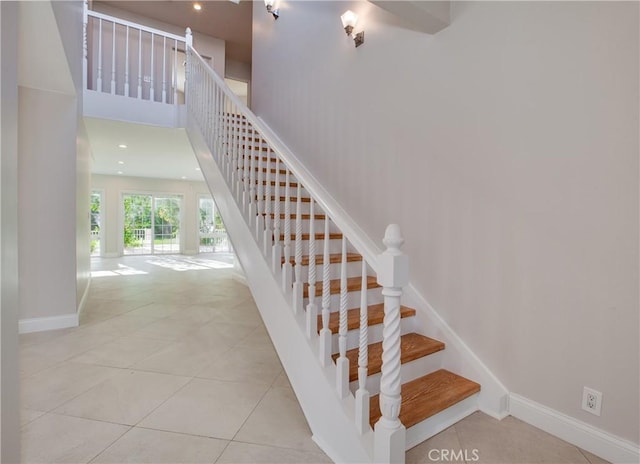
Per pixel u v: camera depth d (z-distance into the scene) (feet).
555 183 5.47
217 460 4.91
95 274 21.57
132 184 31.42
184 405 6.35
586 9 5.09
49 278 10.68
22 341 9.56
